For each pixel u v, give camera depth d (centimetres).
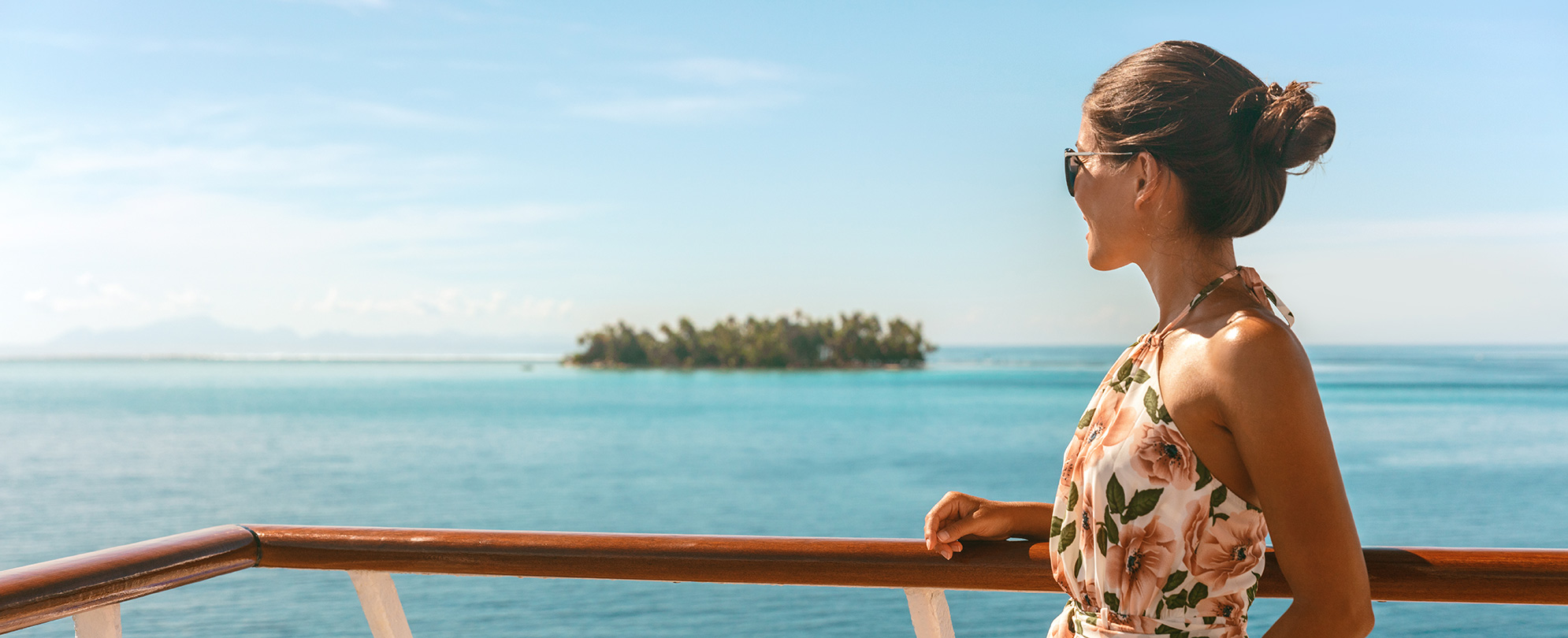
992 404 11812
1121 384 114
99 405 12019
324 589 2377
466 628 1975
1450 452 5538
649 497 4369
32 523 3694
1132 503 108
